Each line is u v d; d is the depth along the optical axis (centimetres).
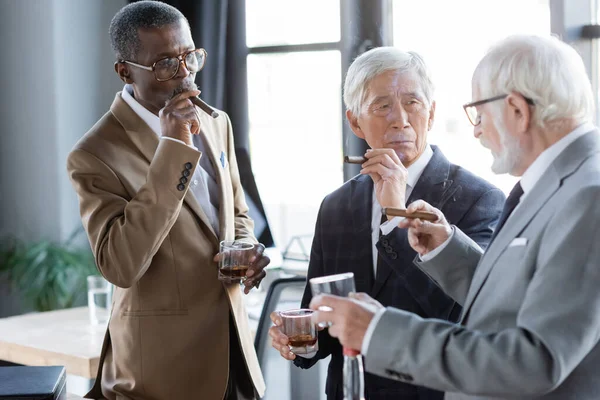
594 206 126
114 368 223
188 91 212
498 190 198
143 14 216
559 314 122
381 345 132
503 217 147
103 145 217
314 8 418
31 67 481
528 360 122
